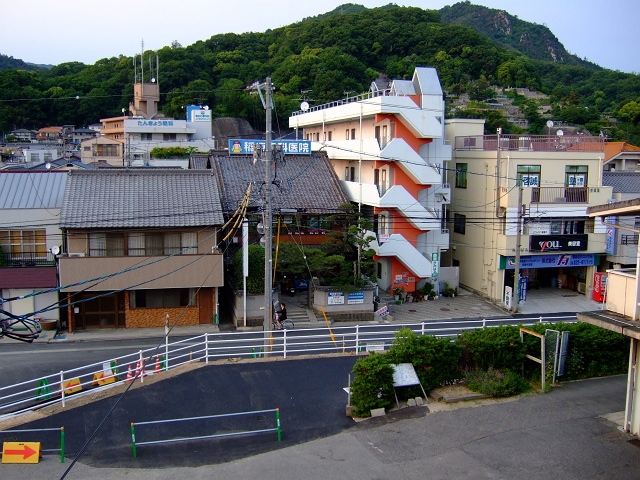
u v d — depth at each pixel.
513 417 14.79
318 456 13.00
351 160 34.59
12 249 24.89
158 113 71.06
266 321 19.05
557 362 17.03
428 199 31.25
